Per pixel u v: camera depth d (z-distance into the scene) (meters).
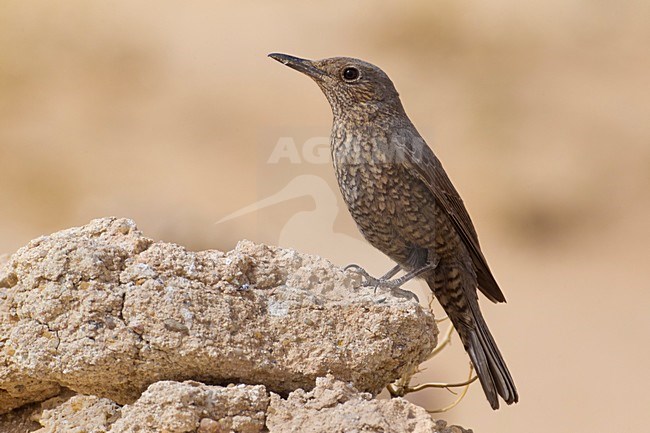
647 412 17.83
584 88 32.25
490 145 28.89
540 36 34.50
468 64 33.34
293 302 7.47
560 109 31.05
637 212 26.23
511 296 22.20
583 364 19.45
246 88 31.41
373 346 7.41
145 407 6.76
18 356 7.18
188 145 28.03
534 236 25.02
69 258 7.24
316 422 6.89
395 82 32.59
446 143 29.00
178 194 24.62
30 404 7.73
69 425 7.35
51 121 29.30
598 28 35.56
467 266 9.88
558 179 27.30
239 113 29.77
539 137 29.39
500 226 25.39
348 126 9.59
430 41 34.72
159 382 6.84
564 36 34.81
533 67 33.28
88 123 29.41
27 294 7.26
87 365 7.09
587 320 21.27
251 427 6.86
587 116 30.75
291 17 36.12
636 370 19.27
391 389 9.47
